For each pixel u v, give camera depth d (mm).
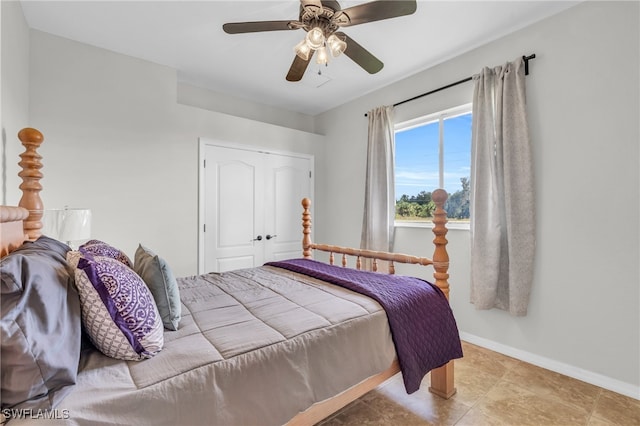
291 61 2887
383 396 1837
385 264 3289
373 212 3385
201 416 879
